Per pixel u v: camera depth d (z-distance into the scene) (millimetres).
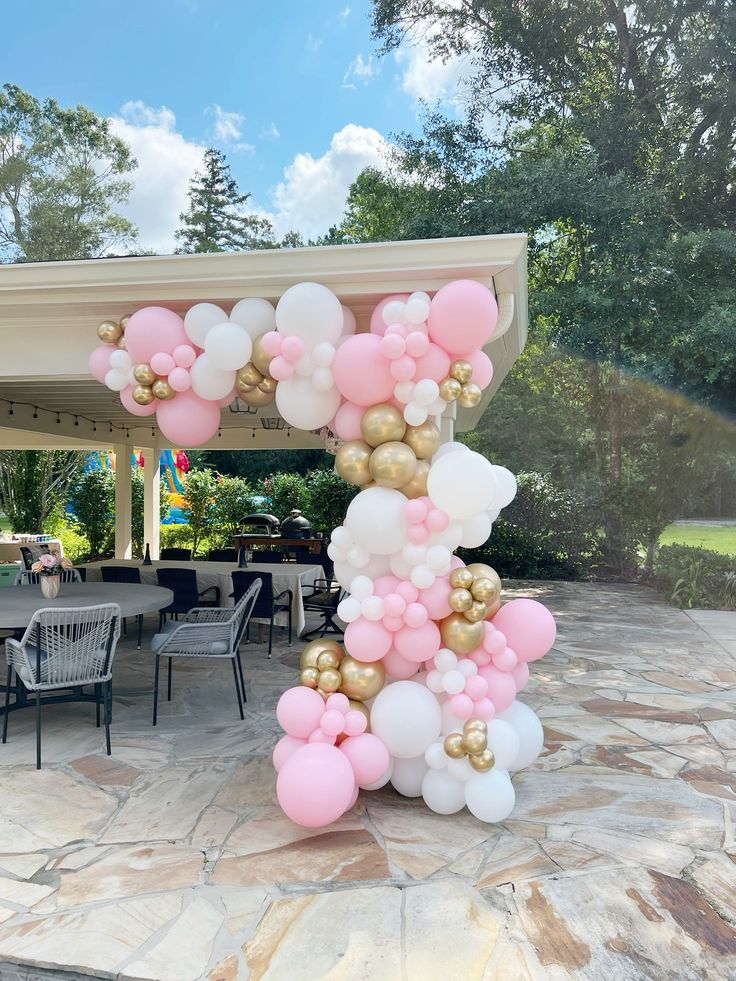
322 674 3387
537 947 2516
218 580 7578
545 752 4453
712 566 10961
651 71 13453
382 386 3342
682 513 13484
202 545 16203
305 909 2721
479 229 12859
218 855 3135
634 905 2771
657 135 13508
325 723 3266
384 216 17172
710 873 3016
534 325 14453
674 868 3051
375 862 3072
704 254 12227
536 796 3787
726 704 5496
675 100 13438
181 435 3764
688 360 12641
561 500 13570
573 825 3447
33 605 4816
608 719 5121
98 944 2521
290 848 3195
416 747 3348
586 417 14461
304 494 16766
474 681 3342
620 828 3422
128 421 10773
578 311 12602
